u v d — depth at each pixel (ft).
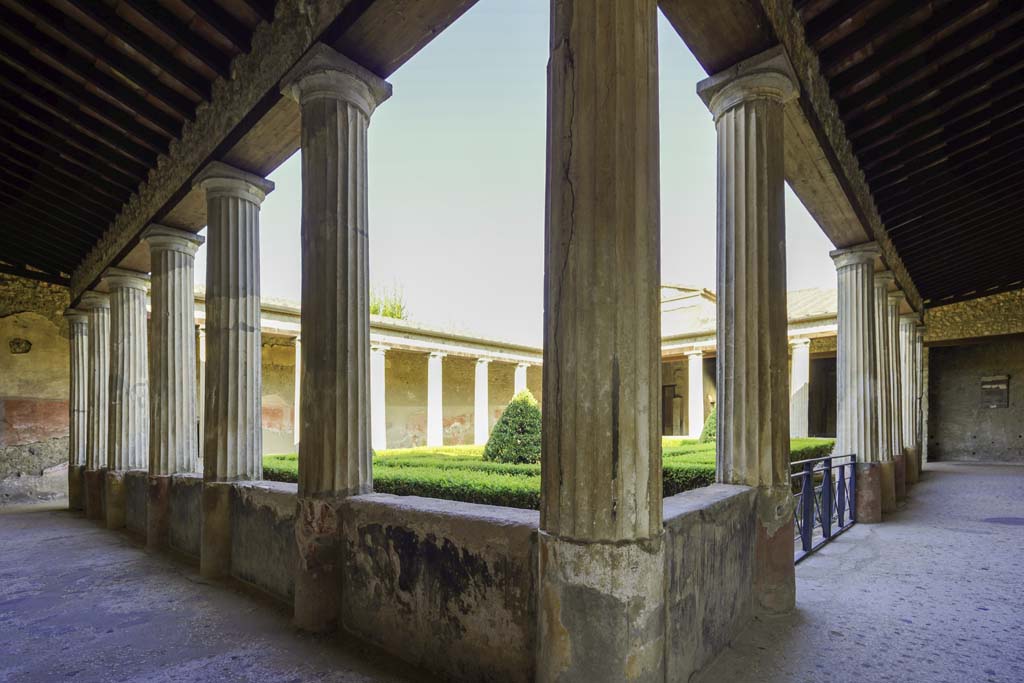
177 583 15.80
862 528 22.07
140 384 26.50
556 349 7.77
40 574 17.13
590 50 7.68
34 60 15.25
